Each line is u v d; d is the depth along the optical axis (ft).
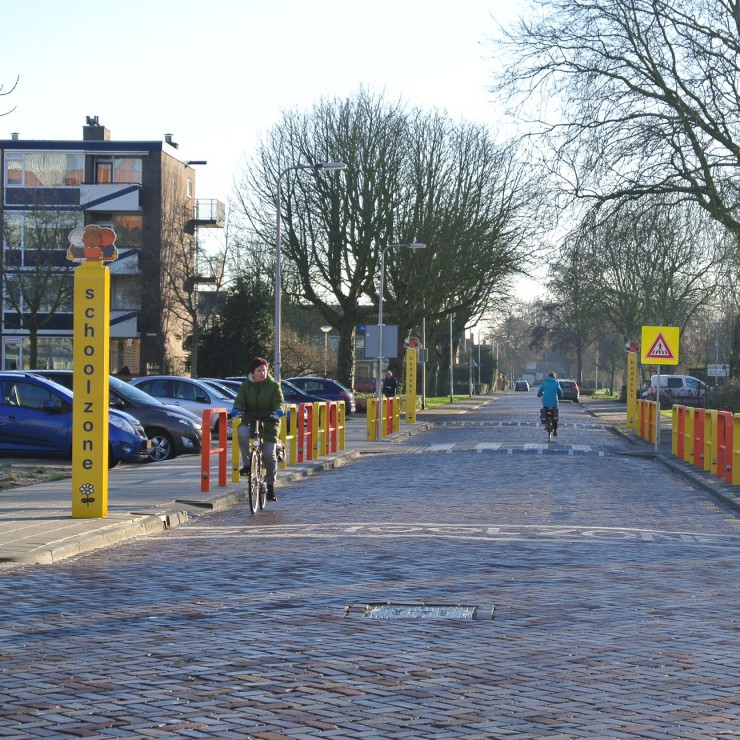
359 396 184.34
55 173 216.54
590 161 103.24
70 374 79.15
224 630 25.07
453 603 28.37
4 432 70.13
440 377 324.19
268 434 52.06
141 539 41.42
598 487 63.93
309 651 22.98
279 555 37.04
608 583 31.68
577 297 113.29
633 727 17.61
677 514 51.19
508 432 130.00
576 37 105.50
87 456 44.37
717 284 129.29
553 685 20.29
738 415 62.64
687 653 22.94
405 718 18.06
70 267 176.86
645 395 195.83
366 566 34.65
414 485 64.59
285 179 173.37
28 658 22.29
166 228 216.13
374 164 170.30
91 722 17.83
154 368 215.72
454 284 177.58
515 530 44.19
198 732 17.28
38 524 42.16
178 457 80.59
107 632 24.79
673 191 101.86
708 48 99.25
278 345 103.04
